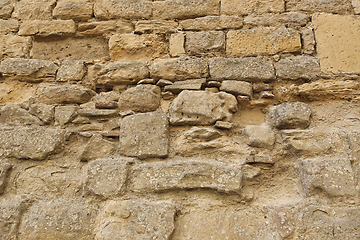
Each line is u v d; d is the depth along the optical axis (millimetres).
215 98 2127
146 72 2301
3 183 1878
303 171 1836
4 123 2137
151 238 1624
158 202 1754
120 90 2312
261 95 2168
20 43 2504
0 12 2605
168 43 2432
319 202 1724
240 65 2250
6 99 2301
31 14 2604
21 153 1977
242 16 2480
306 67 2209
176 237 1659
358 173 1783
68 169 1957
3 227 1726
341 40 2283
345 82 2127
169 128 2076
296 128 2016
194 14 2502
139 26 2479
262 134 1985
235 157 1944
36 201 1829
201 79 2230
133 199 1783
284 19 2402
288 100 2186
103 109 2178
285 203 1753
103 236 1646
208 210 1739
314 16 2379
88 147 2010
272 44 2314
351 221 1636
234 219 1707
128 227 1669
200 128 2031
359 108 2064
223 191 1774
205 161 1905
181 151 1981
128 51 2428
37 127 2090
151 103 2182
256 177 1882
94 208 1777
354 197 1720
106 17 2553
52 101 2238
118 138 2072
